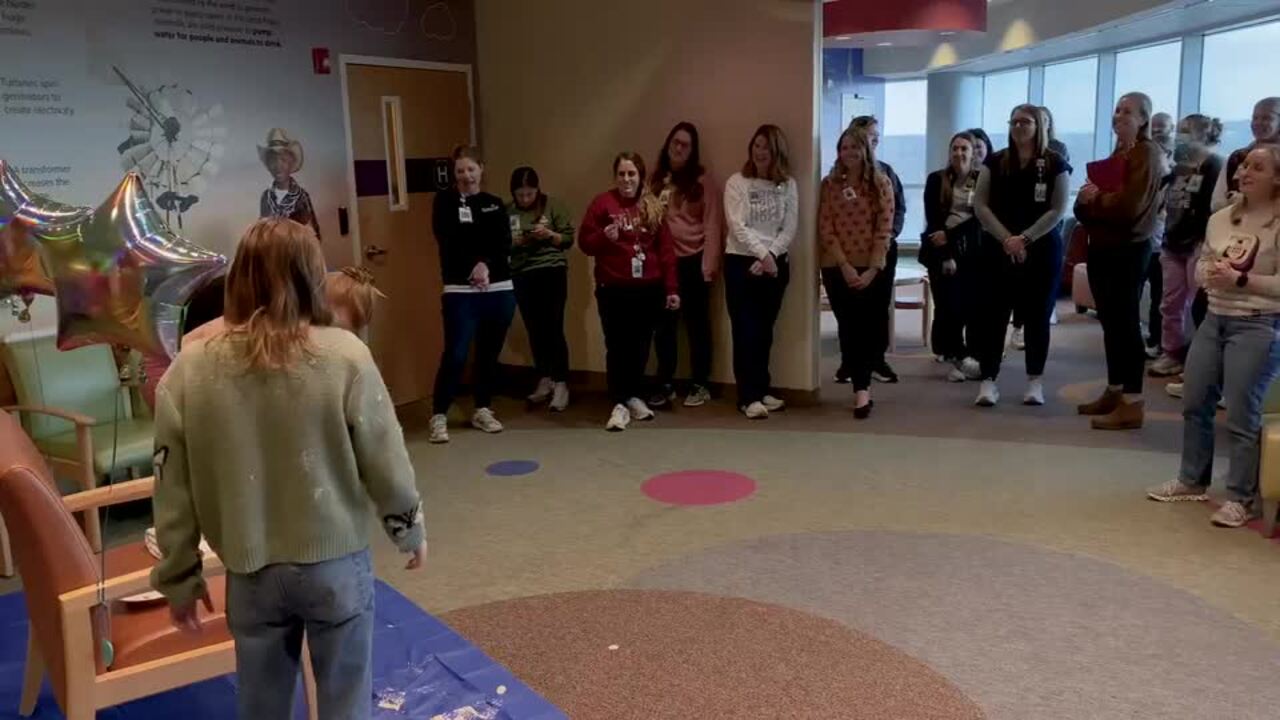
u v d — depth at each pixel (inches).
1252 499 149.6
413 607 127.3
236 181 203.8
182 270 104.6
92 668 85.0
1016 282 215.2
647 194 216.2
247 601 73.2
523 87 252.2
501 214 211.2
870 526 153.6
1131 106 189.5
